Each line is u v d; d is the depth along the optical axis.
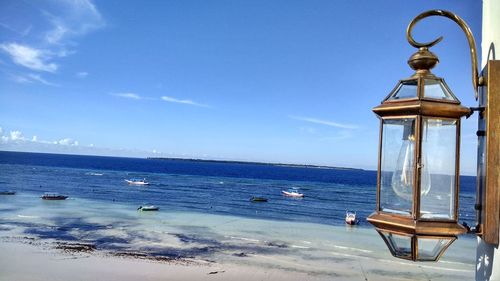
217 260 24.83
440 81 1.95
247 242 30.81
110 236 31.62
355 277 22.05
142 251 26.70
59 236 30.94
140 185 86.25
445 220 1.85
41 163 181.00
